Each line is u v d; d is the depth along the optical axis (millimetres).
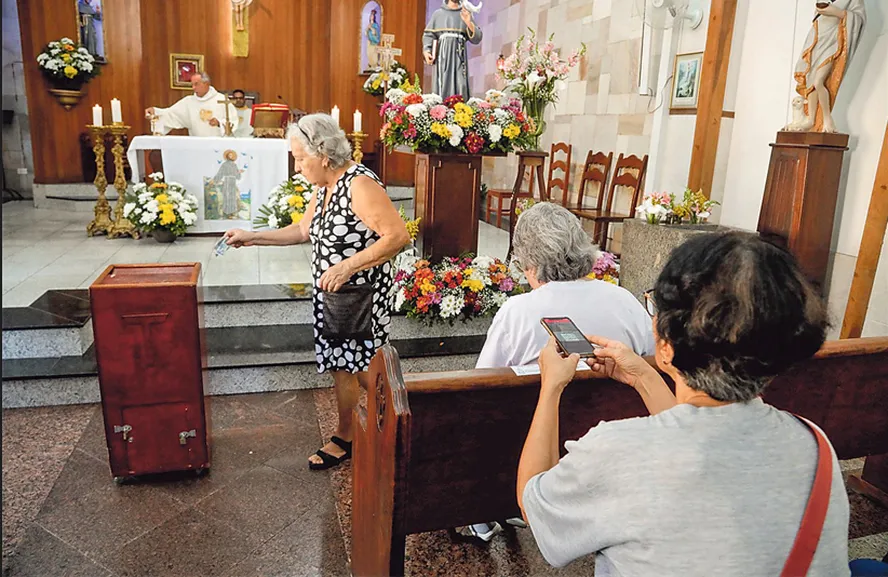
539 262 1795
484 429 1719
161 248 5375
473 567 2201
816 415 2107
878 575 1330
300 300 4055
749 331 807
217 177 5734
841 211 3889
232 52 8258
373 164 8695
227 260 5020
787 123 4180
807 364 2010
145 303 2422
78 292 4004
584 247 1799
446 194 3977
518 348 1776
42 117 7469
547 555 930
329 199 2545
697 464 805
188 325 2484
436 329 3984
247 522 2400
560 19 6949
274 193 5652
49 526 2330
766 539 784
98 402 3311
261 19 8266
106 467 2727
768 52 4395
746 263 827
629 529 812
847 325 3635
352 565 2064
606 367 1277
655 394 1203
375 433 1688
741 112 4641
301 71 8531
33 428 3031
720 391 846
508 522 2424
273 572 2141
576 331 1307
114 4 7617
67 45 7246
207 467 2680
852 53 3578
